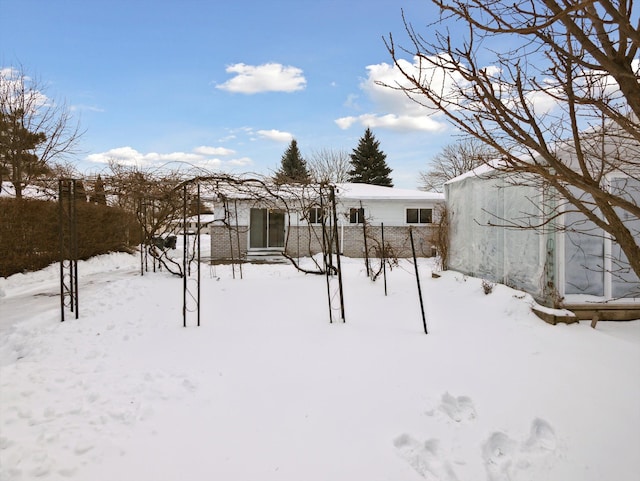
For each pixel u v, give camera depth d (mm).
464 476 2465
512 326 5250
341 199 15844
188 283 8570
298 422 2934
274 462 2475
